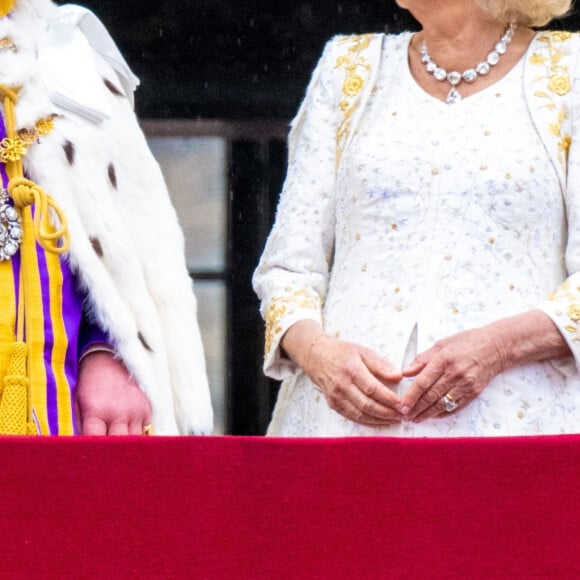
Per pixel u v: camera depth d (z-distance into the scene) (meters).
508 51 12.31
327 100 12.68
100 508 9.34
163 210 13.00
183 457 9.38
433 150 11.95
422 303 11.68
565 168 11.90
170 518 9.34
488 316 11.59
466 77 12.23
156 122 27.78
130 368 12.19
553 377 11.59
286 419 12.35
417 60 12.52
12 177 12.11
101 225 12.38
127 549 9.32
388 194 11.94
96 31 13.18
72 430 11.84
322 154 12.55
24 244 11.98
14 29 12.56
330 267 12.68
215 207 27.66
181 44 27.81
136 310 12.47
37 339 11.82
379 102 12.42
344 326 11.93
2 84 12.28
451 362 11.20
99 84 12.77
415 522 9.35
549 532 9.32
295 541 9.35
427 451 9.39
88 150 12.52
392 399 11.28
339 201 12.34
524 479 9.35
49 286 11.98
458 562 9.32
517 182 11.73
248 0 27.77
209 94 27.78
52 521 9.33
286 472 9.38
